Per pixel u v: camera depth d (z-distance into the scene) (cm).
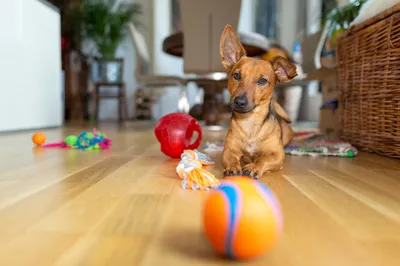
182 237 76
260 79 154
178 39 388
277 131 164
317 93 634
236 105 148
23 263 64
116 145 245
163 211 94
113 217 89
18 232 79
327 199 109
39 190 116
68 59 635
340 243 74
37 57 381
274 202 66
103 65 672
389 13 179
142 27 749
